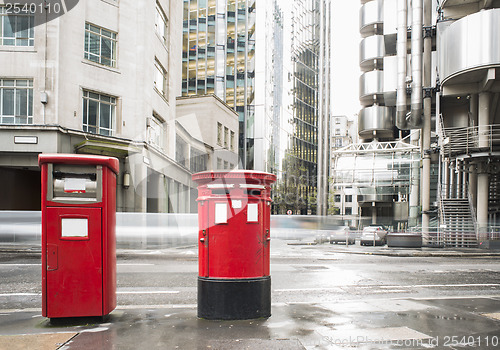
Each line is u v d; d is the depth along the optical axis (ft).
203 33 200.23
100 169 16.80
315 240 102.63
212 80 196.24
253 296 17.20
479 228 87.04
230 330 15.44
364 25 162.81
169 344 13.83
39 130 61.36
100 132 68.90
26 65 63.26
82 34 66.80
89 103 67.77
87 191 16.78
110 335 14.87
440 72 90.99
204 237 17.20
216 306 16.94
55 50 63.52
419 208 144.66
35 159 62.95
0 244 63.26
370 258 55.42
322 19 277.03
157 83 81.15
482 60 78.95
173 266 38.96
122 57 71.46
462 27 82.17
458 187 111.96
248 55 195.21
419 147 125.08
